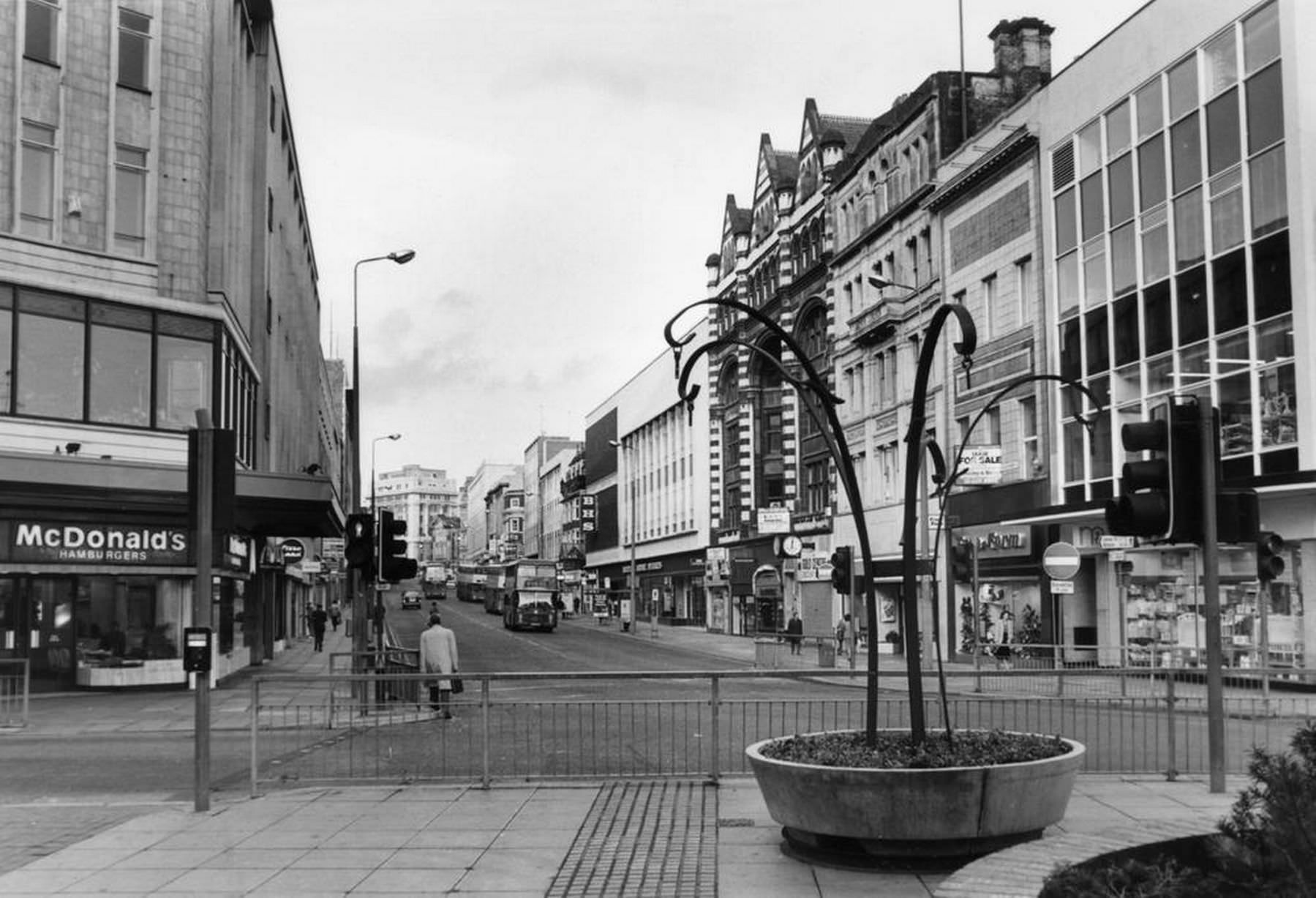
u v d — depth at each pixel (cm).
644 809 1072
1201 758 1319
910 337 4469
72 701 2597
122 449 2830
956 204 4088
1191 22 2859
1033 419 3625
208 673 1097
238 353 3409
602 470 10844
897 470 4656
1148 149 3031
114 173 2902
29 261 2731
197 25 3069
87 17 2877
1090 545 3250
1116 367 3155
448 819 1034
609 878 810
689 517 7906
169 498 2814
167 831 994
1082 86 3328
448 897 766
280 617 5172
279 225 4688
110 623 2833
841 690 2439
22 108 2752
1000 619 3744
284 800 1149
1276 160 2584
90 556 2761
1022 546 3588
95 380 2814
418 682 1420
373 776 1288
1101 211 3228
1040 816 820
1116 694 1334
